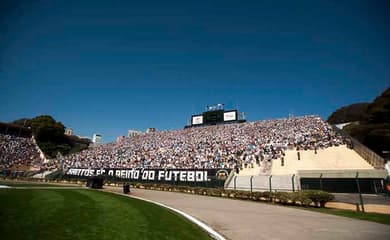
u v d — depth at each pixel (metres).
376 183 24.66
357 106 70.56
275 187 28.64
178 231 9.16
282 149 39.47
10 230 8.23
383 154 39.62
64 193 21.73
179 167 41.16
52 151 76.00
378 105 45.22
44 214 11.26
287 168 32.38
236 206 17.77
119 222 10.14
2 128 74.19
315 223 11.34
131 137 75.69
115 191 29.14
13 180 46.50
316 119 51.53
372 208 16.00
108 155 58.56
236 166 36.00
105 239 7.65
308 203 17.69
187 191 31.00
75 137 94.25
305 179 28.38
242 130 55.66
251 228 10.23
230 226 10.63
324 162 32.28
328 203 18.22
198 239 8.34
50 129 81.75
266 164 35.09
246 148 43.34
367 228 10.20
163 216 12.26
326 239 8.41
